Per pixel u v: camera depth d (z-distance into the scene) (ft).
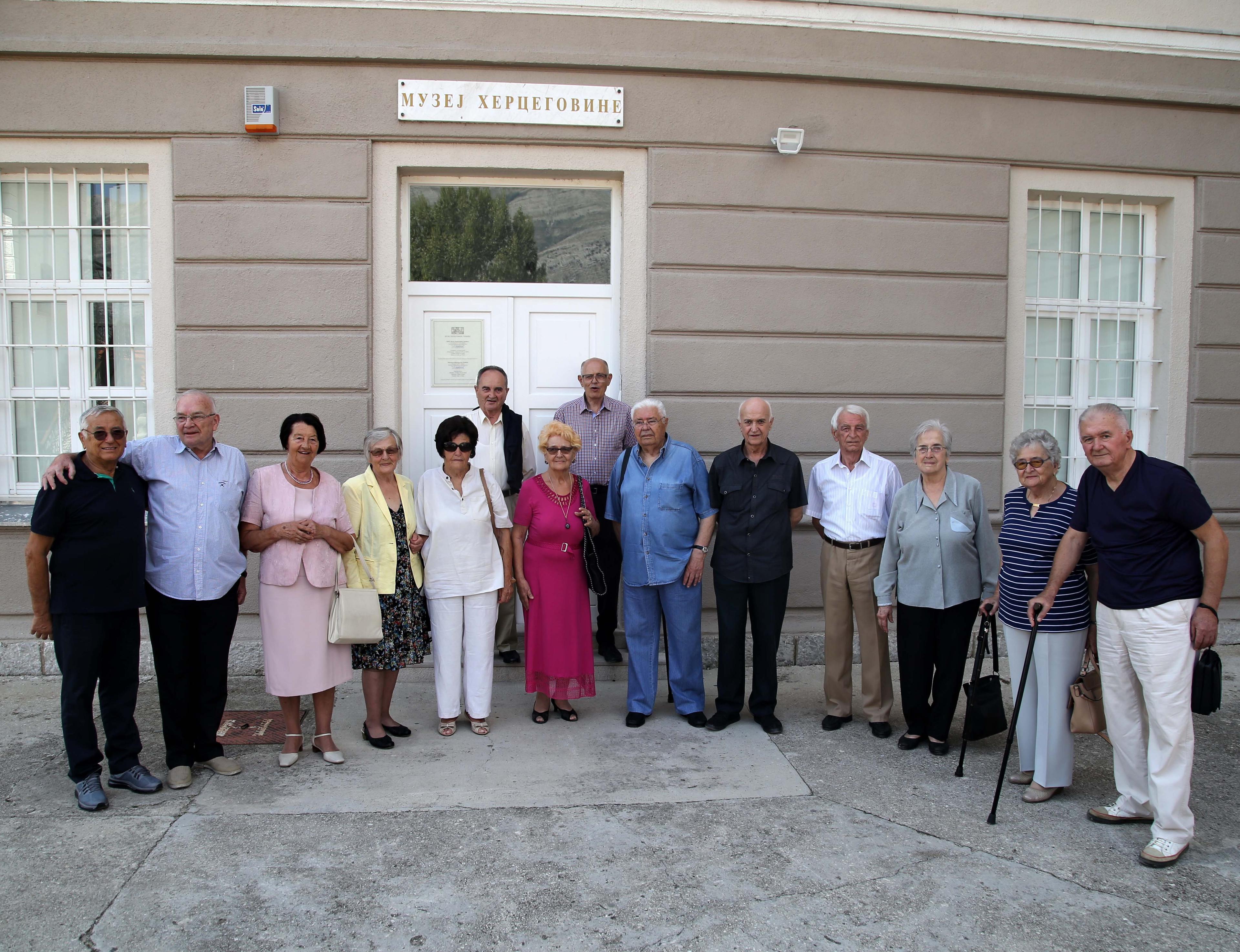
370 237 17.69
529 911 9.23
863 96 18.67
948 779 12.91
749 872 10.07
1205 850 10.77
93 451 11.37
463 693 15.21
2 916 8.98
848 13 18.45
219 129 17.37
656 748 13.96
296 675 12.72
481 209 18.72
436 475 14.30
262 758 13.37
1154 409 20.44
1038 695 12.16
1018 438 12.29
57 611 11.34
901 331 18.93
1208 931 9.06
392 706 15.83
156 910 9.13
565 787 12.37
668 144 18.20
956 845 10.79
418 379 18.51
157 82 17.30
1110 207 20.36
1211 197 20.01
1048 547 12.17
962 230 19.07
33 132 17.31
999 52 19.01
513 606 17.52
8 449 18.17
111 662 11.92
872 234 18.79
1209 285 20.16
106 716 11.99
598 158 18.22
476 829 11.02
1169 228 20.18
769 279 18.52
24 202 18.01
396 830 10.96
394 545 13.73
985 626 13.24
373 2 17.40
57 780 12.41
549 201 18.88
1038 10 19.10
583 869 10.08
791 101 18.47
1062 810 11.87
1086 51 19.27
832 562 14.96
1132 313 20.49
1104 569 11.07
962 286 19.08
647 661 14.94
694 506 15.07
